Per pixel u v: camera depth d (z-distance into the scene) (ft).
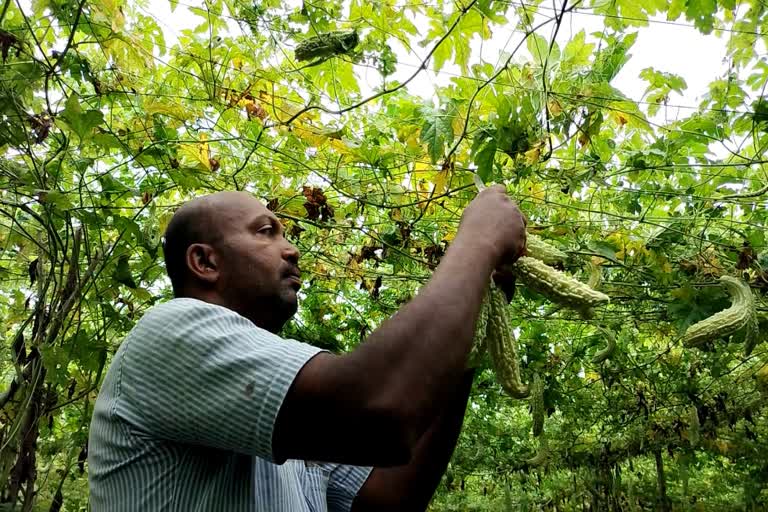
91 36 11.67
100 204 12.72
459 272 4.33
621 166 13.76
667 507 34.47
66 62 11.33
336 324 21.90
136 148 12.65
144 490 4.41
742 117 12.35
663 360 23.84
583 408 29.19
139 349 4.52
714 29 10.65
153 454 4.43
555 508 39.78
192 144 12.71
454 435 6.41
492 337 5.79
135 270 14.85
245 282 5.52
